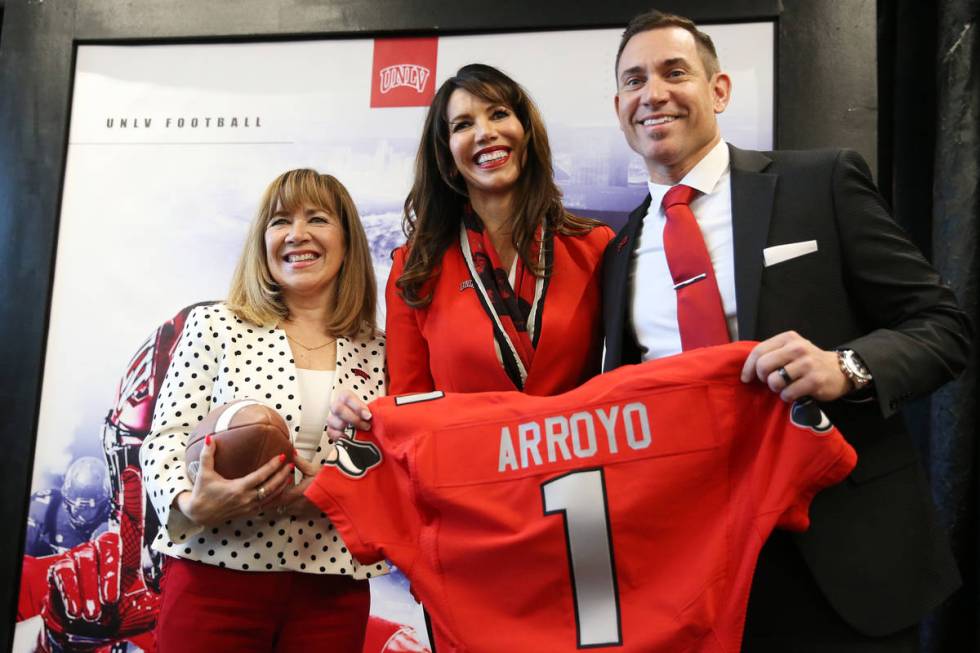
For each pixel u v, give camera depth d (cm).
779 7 264
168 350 278
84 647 264
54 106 293
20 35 299
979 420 246
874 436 139
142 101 292
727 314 150
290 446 169
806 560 134
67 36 296
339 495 150
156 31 292
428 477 149
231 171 285
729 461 139
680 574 136
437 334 186
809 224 146
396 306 197
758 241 146
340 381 188
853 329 142
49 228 286
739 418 139
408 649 253
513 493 145
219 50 292
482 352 178
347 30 284
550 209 192
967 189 253
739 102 263
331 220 199
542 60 275
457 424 152
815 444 129
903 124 282
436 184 199
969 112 255
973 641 243
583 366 181
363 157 280
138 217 286
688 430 140
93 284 283
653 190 171
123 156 289
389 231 276
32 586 268
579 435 145
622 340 164
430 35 282
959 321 135
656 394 143
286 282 194
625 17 271
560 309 181
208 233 283
